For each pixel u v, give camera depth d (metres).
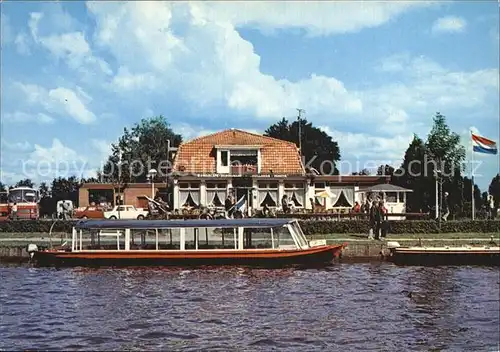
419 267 39.53
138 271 38.16
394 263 40.31
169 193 68.12
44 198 87.38
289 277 36.16
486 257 39.81
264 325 26.09
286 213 53.38
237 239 40.00
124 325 26.00
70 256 39.53
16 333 24.89
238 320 26.81
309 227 48.41
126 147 106.69
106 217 60.16
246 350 22.94
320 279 35.53
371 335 25.02
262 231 40.56
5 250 42.56
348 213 53.75
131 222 40.25
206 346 23.36
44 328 25.61
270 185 63.19
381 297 31.02
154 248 40.66
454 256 39.88
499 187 71.25
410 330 25.59
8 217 61.00
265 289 32.88
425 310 28.62
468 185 67.19
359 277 36.06
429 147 66.12
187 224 39.81
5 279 35.84
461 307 29.19
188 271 38.09
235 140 65.56
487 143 56.22
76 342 23.73
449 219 55.38
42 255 39.78
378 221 45.28
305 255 39.25
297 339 24.34
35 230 51.09
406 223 49.06
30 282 34.97
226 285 33.94
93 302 30.16
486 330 25.67
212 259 39.25
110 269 38.84
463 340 24.48
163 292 32.28
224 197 62.75
